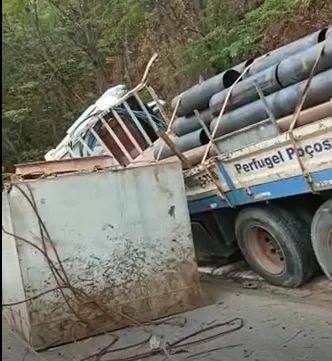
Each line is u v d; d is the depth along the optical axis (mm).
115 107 8906
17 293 5453
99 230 5527
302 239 6145
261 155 5875
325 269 5812
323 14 10359
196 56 11586
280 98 5656
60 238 5359
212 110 6629
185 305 5852
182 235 5918
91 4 17672
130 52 16781
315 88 5324
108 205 5586
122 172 5676
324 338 4477
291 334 4672
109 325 5500
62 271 5344
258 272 6668
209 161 6492
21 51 18266
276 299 5879
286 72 5652
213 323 5297
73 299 5375
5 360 5027
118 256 5594
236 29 11055
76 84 18500
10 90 17984
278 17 10922
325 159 5203
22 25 18453
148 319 5668
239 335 4848
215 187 6602
